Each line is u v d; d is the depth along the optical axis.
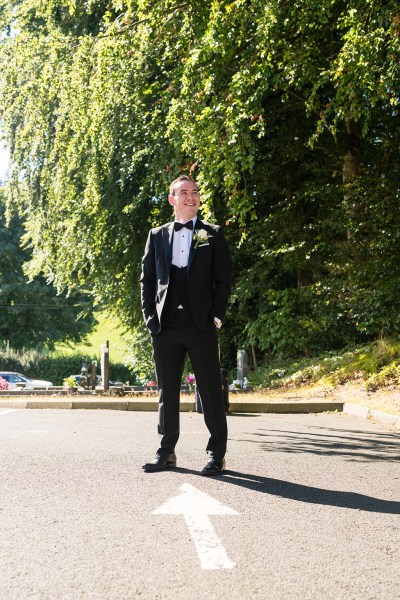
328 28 15.27
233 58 13.71
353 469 6.79
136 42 14.35
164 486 5.75
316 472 6.57
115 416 11.98
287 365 20.08
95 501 5.21
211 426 6.42
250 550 4.09
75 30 22.42
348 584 3.57
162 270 6.52
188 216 6.57
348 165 20.41
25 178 23.80
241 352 18.06
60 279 25.31
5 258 53.28
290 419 11.98
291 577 3.66
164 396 6.57
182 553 4.01
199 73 13.60
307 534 4.44
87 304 31.89
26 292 52.81
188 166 14.85
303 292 20.84
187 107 13.79
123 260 23.62
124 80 15.74
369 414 12.17
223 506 5.10
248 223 22.05
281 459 7.27
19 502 5.18
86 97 16.17
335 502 5.33
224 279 6.50
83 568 3.75
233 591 3.45
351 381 15.09
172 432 6.57
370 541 4.32
